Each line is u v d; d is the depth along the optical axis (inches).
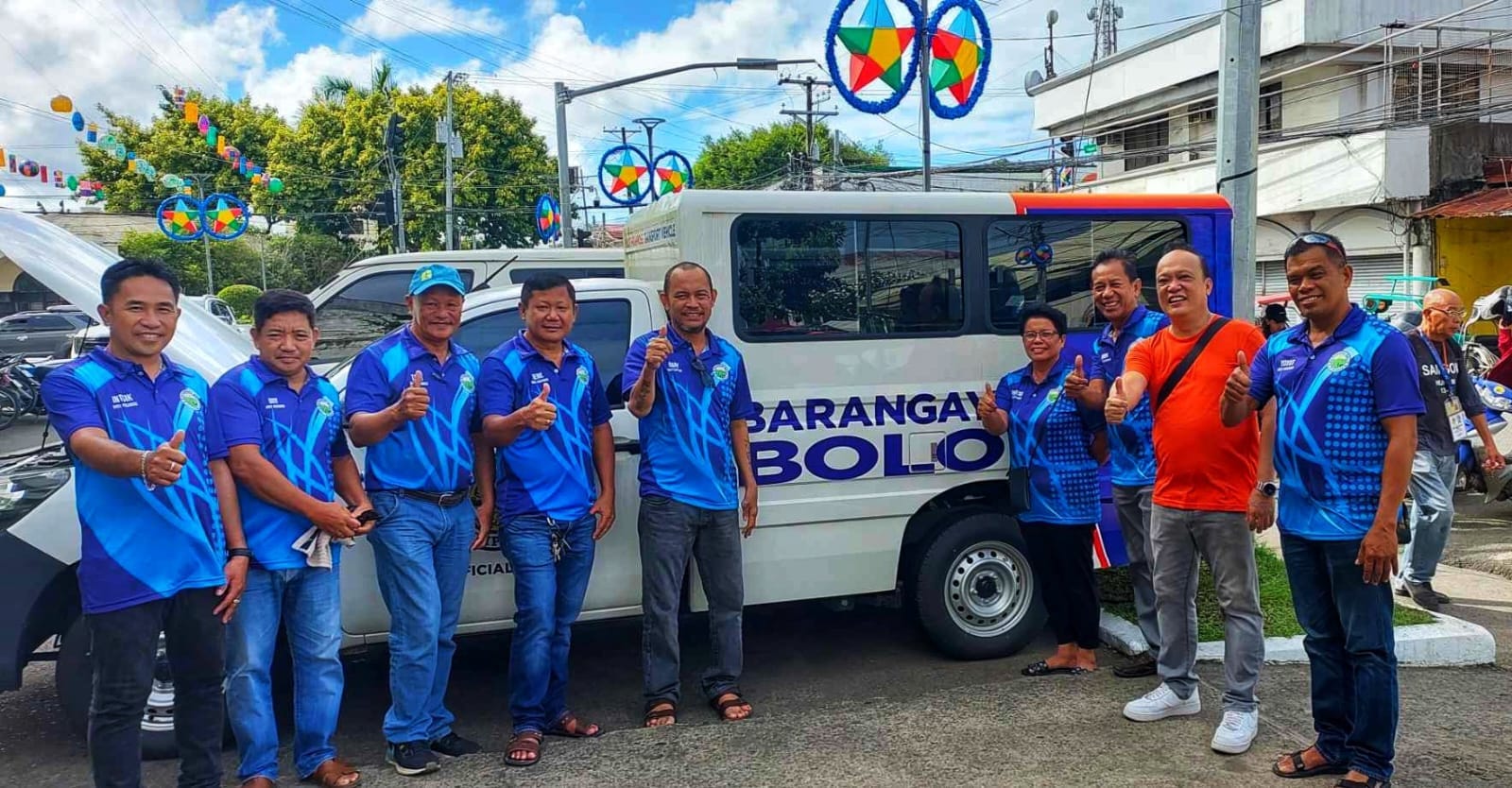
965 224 191.3
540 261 294.7
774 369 181.5
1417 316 281.4
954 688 181.3
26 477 156.4
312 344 140.5
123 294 120.0
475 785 144.7
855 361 186.1
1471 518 312.5
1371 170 665.6
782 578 184.5
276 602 139.7
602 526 161.3
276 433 136.6
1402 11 779.4
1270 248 781.9
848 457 186.4
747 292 180.4
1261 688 173.3
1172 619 158.6
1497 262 678.5
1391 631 134.3
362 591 163.6
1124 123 889.5
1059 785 140.6
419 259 294.5
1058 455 179.6
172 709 158.4
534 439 152.9
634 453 177.5
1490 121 761.6
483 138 1444.4
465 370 152.2
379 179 1425.9
